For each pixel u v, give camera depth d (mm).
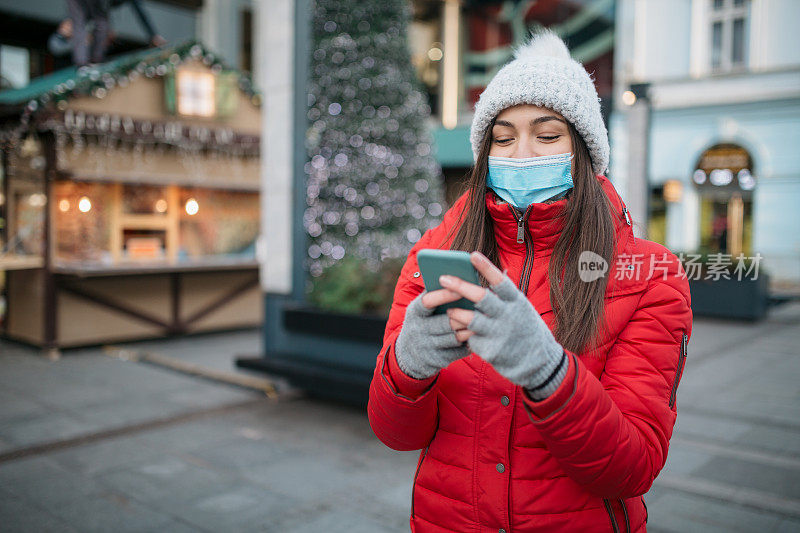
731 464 3783
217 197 8234
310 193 5793
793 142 11672
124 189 7395
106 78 6836
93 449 4027
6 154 7262
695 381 5945
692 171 12555
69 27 7754
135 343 7723
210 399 5242
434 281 834
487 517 1042
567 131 1060
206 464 3787
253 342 7891
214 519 3059
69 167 6855
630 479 911
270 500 3283
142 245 7629
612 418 873
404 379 921
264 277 5836
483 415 1045
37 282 7094
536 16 15359
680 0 12844
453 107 16266
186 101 7480
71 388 5559
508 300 789
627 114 5402
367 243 5805
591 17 14375
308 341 5410
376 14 5883
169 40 12453
